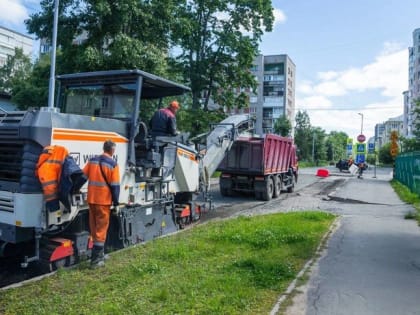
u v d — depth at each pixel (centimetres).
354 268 675
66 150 633
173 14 2217
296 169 2316
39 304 492
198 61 2980
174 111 938
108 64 1905
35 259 626
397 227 1067
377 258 743
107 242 775
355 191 2227
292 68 10531
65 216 652
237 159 1795
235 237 853
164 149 909
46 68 2205
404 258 747
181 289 543
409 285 594
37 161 617
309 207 1570
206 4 2905
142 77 829
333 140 11050
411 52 11031
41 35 2023
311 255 759
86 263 661
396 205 1638
